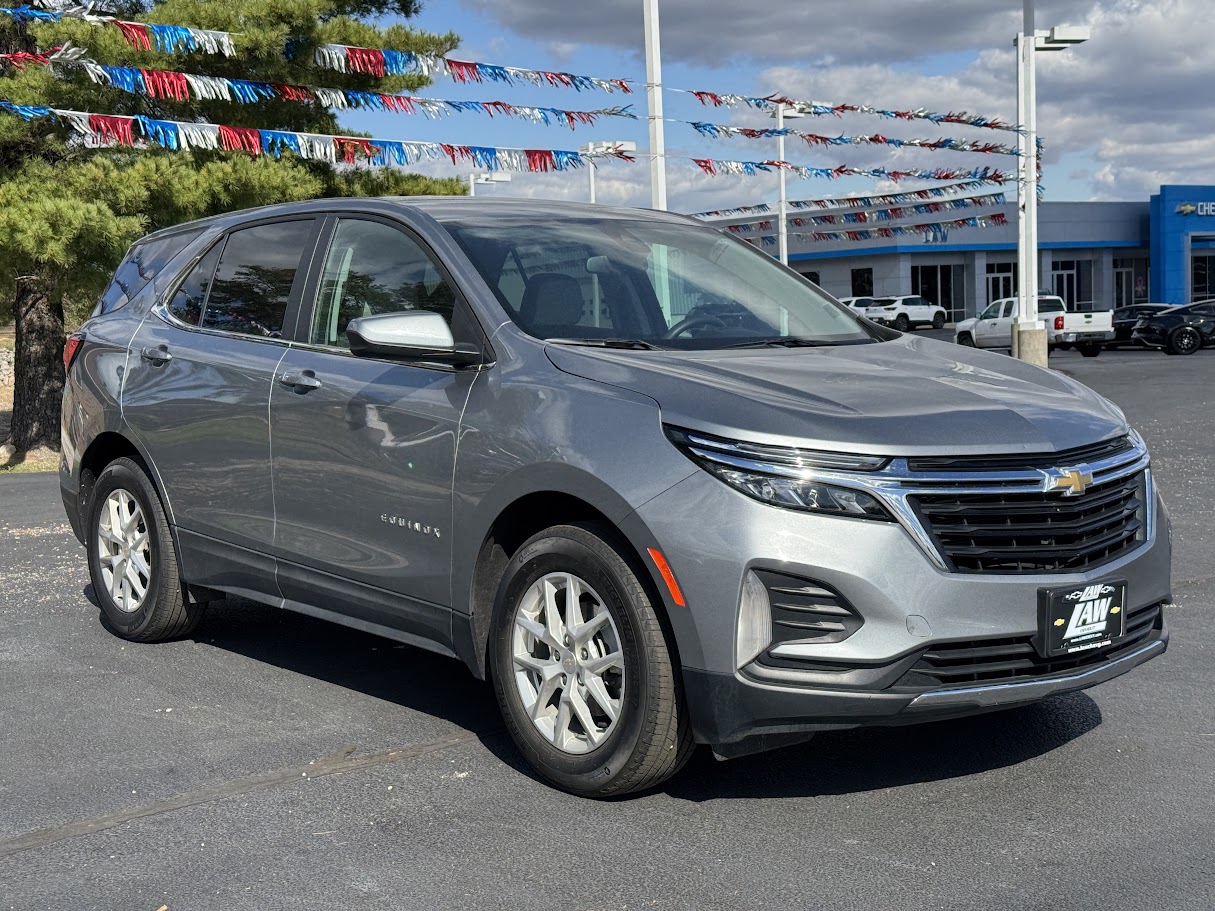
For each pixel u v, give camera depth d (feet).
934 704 11.66
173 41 39.22
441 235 15.43
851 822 12.26
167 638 19.12
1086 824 12.11
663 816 12.48
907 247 186.80
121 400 18.80
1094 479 12.48
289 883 11.09
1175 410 56.24
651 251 16.49
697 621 11.80
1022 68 74.84
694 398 12.35
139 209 49.90
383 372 15.08
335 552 15.57
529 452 13.07
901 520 11.64
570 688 12.94
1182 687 16.40
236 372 16.93
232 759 14.20
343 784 13.43
